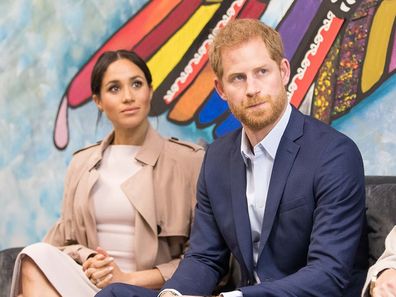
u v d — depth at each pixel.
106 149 2.48
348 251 1.81
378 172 2.45
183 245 2.40
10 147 3.14
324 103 2.55
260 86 1.89
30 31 3.10
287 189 1.91
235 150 2.05
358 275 1.96
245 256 1.96
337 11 2.53
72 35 3.02
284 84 1.96
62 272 2.22
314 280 1.75
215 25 2.76
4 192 3.16
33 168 3.10
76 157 2.53
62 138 3.03
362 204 1.89
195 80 2.79
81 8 3.00
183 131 2.80
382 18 2.45
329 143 1.90
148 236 2.35
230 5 2.73
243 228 1.97
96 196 2.40
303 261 1.94
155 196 2.37
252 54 1.89
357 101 2.49
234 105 1.92
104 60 2.43
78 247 2.38
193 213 2.39
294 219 1.90
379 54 2.45
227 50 1.92
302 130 1.96
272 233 1.94
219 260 2.10
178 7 2.83
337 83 2.53
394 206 1.99
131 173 2.41
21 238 3.13
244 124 1.94
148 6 2.88
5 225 3.16
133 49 2.90
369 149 2.47
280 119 1.96
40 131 3.08
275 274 1.95
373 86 2.46
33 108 3.09
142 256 2.32
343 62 2.52
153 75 2.86
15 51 3.13
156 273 2.28
